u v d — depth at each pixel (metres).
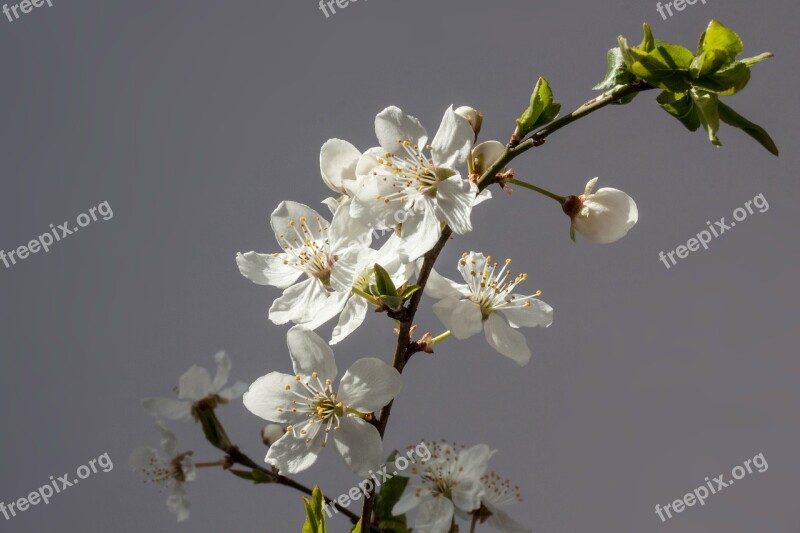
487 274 0.37
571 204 0.36
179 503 0.41
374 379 0.35
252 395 0.35
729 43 0.34
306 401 0.35
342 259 0.35
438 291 0.36
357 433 0.35
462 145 0.35
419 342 0.35
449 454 0.38
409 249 0.35
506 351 0.36
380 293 0.34
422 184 0.35
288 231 0.36
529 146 0.35
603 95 0.35
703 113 0.34
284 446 0.35
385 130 0.35
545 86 0.35
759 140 0.34
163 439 0.41
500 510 0.38
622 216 0.36
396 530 0.38
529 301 0.37
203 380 0.41
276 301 0.36
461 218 0.35
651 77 0.34
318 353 0.35
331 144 0.36
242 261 0.36
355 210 0.35
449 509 0.38
